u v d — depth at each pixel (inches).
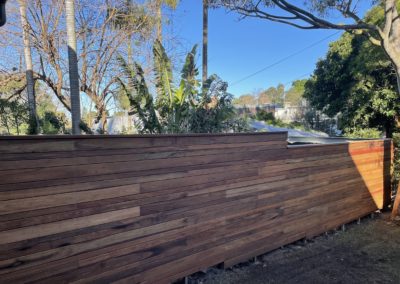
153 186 85.2
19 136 62.8
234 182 106.1
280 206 123.1
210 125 198.1
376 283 104.7
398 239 145.9
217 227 102.0
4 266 61.9
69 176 70.0
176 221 90.9
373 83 391.5
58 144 68.1
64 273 70.0
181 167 91.3
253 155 111.6
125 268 80.4
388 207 197.0
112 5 335.0
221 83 207.9
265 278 105.7
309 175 135.2
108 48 337.7
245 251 111.7
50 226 67.7
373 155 178.1
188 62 200.7
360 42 432.1
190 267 95.2
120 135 77.8
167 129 179.2
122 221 79.3
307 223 136.2
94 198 74.1
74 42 221.0
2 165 61.2
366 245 138.2
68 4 217.0
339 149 151.4
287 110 935.0
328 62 511.2
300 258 122.7
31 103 297.9
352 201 162.7
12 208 62.6
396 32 166.7
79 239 72.2
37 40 312.2
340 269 114.3
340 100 481.4
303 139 257.0
